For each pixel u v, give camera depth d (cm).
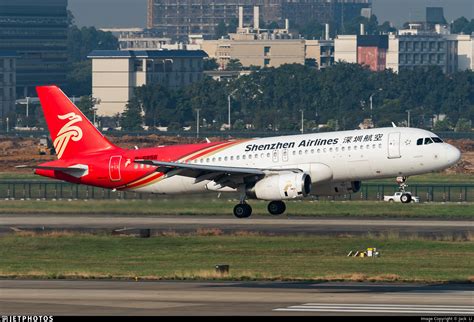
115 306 17575
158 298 18475
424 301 18100
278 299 18338
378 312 16938
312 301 18088
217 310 17125
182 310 17125
